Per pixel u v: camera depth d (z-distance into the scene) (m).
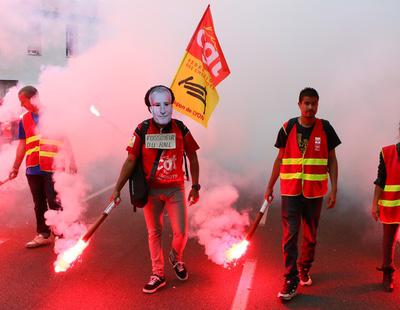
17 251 4.54
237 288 3.74
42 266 4.16
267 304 3.47
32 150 4.52
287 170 3.55
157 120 3.52
